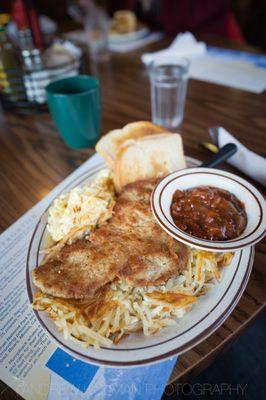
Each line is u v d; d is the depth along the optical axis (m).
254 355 0.50
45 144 0.51
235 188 0.30
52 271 0.27
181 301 0.25
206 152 0.44
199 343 0.23
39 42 0.61
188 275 0.28
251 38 1.29
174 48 0.74
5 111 0.61
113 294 0.26
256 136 0.46
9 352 0.24
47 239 0.31
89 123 0.45
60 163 0.46
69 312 0.25
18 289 0.29
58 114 0.44
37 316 0.24
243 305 0.25
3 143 0.52
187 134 0.48
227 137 0.40
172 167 0.37
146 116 0.55
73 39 0.88
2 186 0.43
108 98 0.62
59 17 1.19
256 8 1.24
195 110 0.55
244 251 0.27
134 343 0.23
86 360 0.21
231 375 0.48
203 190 0.30
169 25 1.02
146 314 0.25
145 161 0.36
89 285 0.25
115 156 0.38
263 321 0.54
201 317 0.23
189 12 1.02
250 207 0.28
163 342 0.22
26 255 0.31
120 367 0.21
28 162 0.47
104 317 0.25
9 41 0.58
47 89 0.44
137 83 0.66
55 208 0.33
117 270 0.26
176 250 0.28
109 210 0.31
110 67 0.74
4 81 0.58
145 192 0.34
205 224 0.28
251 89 0.59
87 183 0.38
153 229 0.29
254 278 0.27
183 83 0.53
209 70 0.68
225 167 0.40
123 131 0.41
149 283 0.26
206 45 0.80
